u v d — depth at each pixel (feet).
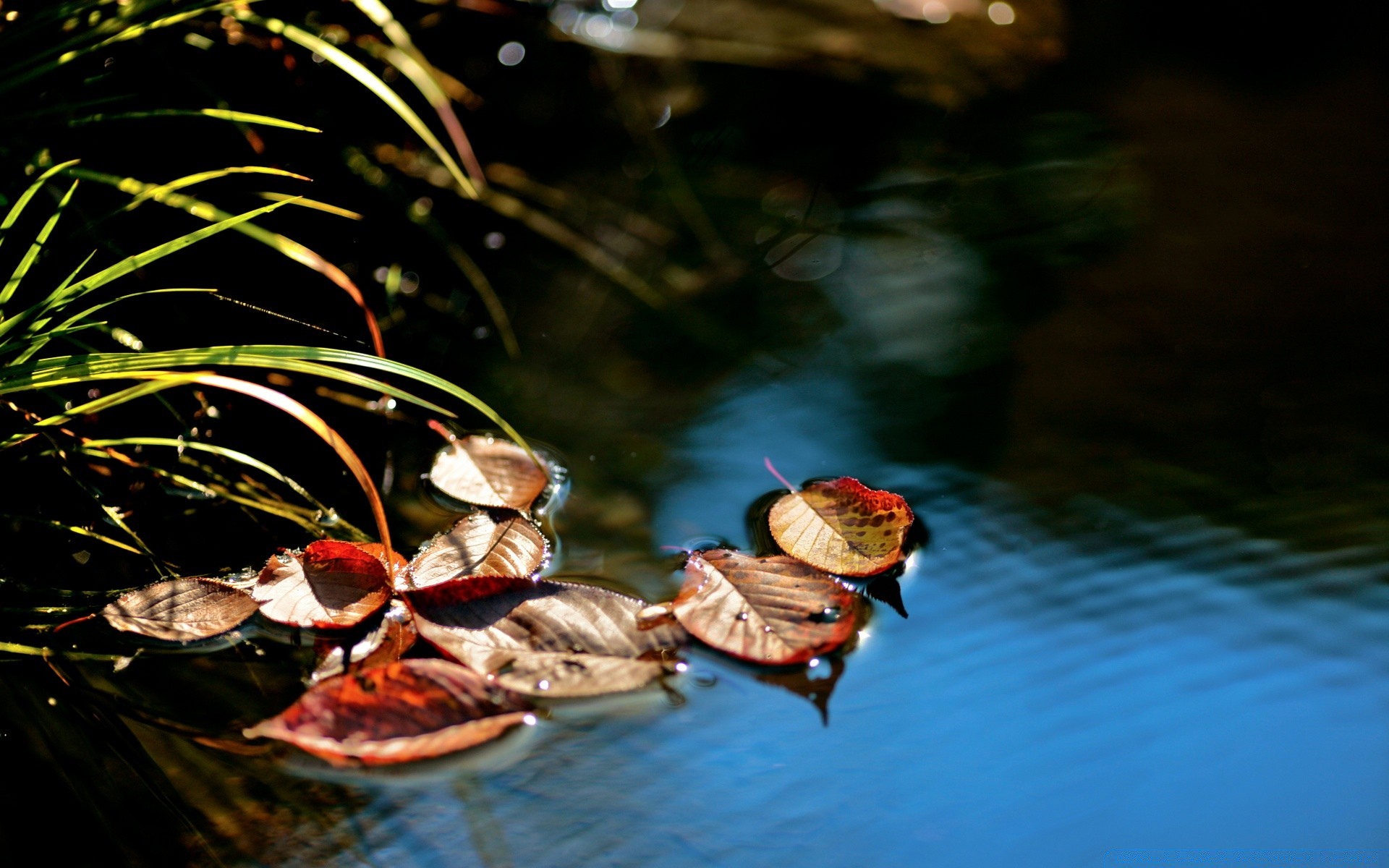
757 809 5.61
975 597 5.82
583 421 6.11
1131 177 6.57
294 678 5.74
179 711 5.70
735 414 6.12
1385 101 7.14
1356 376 6.09
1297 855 5.56
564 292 6.37
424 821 5.60
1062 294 6.31
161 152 6.14
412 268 6.33
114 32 5.98
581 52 6.97
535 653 5.73
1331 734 5.65
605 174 6.64
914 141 7.06
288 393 6.09
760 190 6.66
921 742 5.66
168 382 5.77
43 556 5.86
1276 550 5.84
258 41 6.22
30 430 5.86
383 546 5.88
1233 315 6.23
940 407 6.11
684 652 5.76
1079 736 5.66
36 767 5.65
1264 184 6.53
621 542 5.91
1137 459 5.99
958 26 8.05
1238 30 8.13
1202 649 5.74
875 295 6.36
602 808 5.61
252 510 5.95
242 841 5.59
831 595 5.78
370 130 6.39
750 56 7.48
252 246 6.15
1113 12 8.34
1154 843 5.57
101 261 6.03
